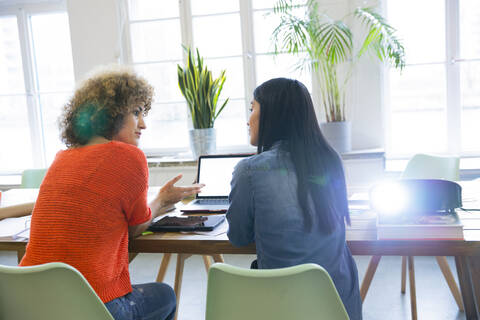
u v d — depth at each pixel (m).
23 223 2.01
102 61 4.42
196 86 3.83
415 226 1.50
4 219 2.12
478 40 3.84
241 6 4.16
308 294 1.15
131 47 4.42
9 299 1.31
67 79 4.84
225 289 1.19
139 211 1.53
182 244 1.67
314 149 1.38
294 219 1.34
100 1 4.35
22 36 4.77
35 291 1.27
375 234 1.59
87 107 1.49
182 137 4.46
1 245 1.81
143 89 1.60
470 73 3.88
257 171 1.38
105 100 1.50
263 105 1.43
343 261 1.45
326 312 1.16
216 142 4.11
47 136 4.94
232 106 4.30
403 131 4.07
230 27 4.23
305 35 3.66
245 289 1.17
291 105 1.40
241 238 1.47
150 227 1.78
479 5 3.80
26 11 4.76
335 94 3.71
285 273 1.12
